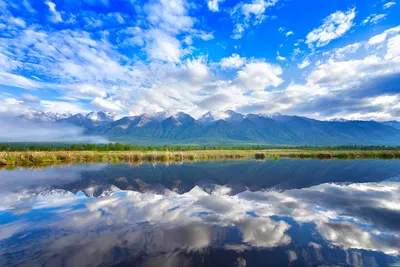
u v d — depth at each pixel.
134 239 9.59
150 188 22.23
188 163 54.19
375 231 10.61
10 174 32.81
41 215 13.05
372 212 13.66
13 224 11.46
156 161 60.28
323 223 11.71
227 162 56.69
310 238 9.79
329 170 37.34
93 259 7.84
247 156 76.12
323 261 7.86
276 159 65.19
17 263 7.59
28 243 9.18
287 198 17.56
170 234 10.15
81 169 40.03
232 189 21.58
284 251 8.56
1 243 9.15
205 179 28.44
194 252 8.38
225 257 8.08
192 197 18.11
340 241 9.48
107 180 27.36
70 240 9.48
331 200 16.80
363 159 62.47
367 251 8.62
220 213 13.45
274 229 10.82
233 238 9.77
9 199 17.23
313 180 26.89
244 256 8.14
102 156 61.91
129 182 25.95
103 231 10.49
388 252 8.52
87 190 21.03
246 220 12.13
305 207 14.78
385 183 24.56
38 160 54.16
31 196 18.36
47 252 8.40
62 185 23.66
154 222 11.81
